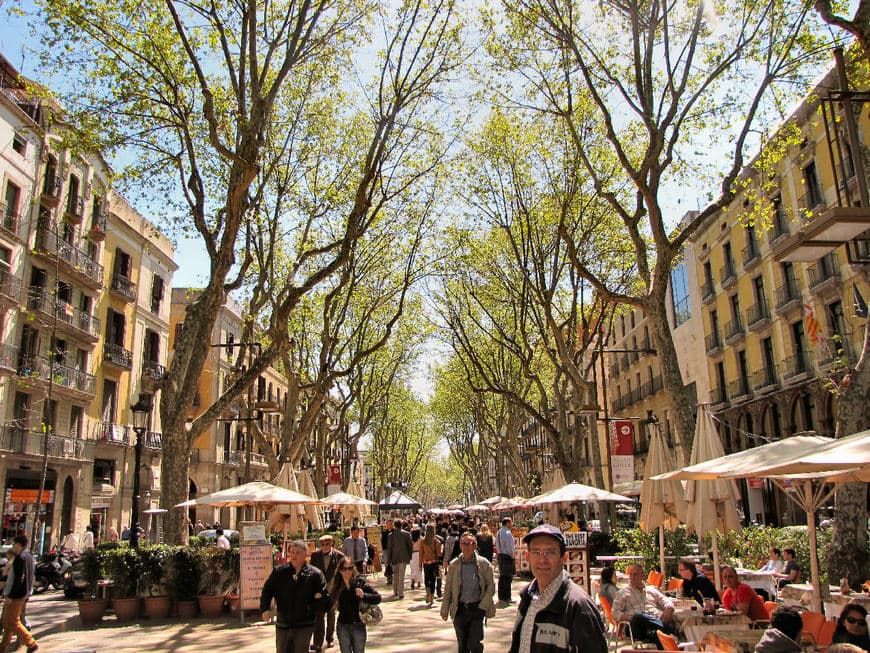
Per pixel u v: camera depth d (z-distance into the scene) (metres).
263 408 21.28
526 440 56.78
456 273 25.33
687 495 11.01
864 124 21.52
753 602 8.23
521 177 20.97
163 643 10.68
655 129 13.23
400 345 36.38
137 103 15.23
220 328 45.41
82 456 29.34
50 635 11.56
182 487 14.16
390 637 11.03
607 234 22.78
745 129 13.52
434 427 71.94
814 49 13.12
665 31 13.12
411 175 20.34
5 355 24.80
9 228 25.45
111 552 13.24
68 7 13.48
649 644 7.57
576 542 11.65
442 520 23.94
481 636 7.56
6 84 25.39
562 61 14.62
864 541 10.28
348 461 36.62
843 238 8.05
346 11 14.73
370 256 23.30
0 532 24.09
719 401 34.19
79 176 30.08
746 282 31.20
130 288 34.12
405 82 15.34
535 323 25.55
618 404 48.09
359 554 15.00
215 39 15.07
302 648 6.70
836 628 6.99
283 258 23.69
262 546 12.98
